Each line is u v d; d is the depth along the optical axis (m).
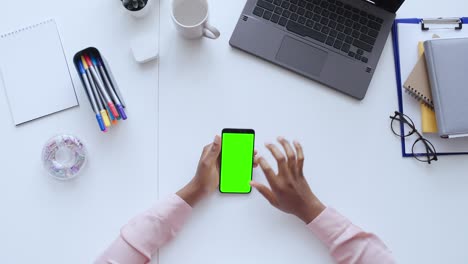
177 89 0.85
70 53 0.85
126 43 0.86
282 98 0.85
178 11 0.83
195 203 0.79
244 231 0.80
